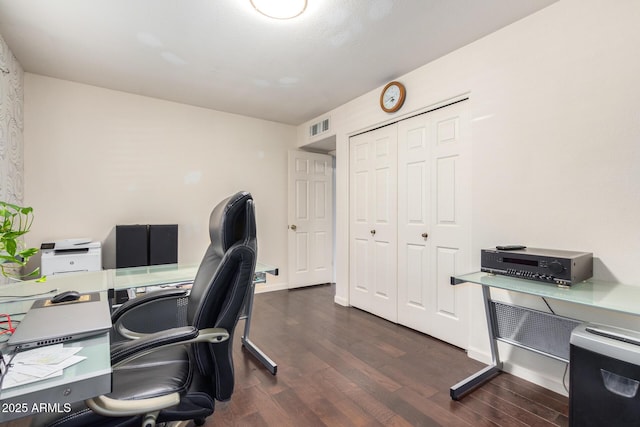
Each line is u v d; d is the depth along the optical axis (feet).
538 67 5.93
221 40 6.98
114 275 6.28
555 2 5.70
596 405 3.98
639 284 4.79
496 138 6.59
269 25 6.40
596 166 5.23
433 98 7.95
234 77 8.93
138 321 5.56
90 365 2.34
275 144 13.42
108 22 6.29
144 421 2.79
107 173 9.78
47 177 8.86
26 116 8.52
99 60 7.91
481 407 5.27
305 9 5.87
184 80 9.14
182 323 5.91
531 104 6.03
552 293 4.45
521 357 6.23
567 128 5.56
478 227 6.90
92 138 9.53
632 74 4.88
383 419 4.97
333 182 15.21
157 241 9.45
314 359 7.00
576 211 5.44
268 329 8.82
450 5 5.77
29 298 4.29
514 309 6.11
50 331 2.82
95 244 8.63
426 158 8.39
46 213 8.86
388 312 9.54
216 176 11.89
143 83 9.36
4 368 2.23
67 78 8.99
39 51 7.43
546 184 5.82
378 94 9.69
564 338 5.47
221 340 3.35
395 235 9.34
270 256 13.30
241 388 5.83
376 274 9.98
